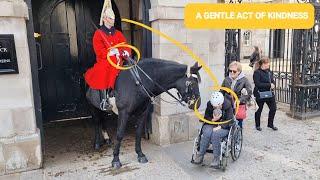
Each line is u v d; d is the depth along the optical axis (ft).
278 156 15.43
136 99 13.85
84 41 22.02
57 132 19.97
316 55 22.11
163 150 16.29
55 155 16.06
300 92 21.85
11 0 12.76
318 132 19.08
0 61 12.99
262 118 22.36
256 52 36.42
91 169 14.30
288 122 21.29
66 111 22.40
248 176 13.30
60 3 21.09
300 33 21.59
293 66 22.21
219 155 13.55
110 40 14.32
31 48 14.03
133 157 15.60
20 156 13.84
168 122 16.75
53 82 21.74
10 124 13.58
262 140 17.72
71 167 14.53
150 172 13.87
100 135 17.39
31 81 13.98
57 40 21.38
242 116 15.51
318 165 14.35
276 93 27.02
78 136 19.16
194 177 13.30
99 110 16.62
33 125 13.99
